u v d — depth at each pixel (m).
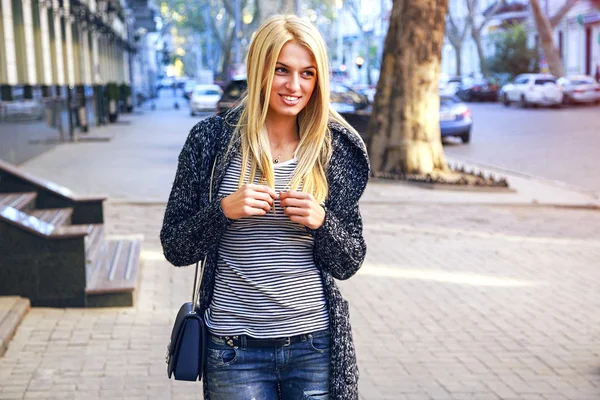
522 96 43.25
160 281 7.92
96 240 8.33
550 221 11.84
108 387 5.17
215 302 2.84
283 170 2.85
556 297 7.57
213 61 96.31
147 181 15.48
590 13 55.84
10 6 18.59
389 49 15.90
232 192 2.82
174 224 2.85
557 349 6.05
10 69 18.58
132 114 46.00
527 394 5.14
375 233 10.66
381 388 5.21
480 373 5.52
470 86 52.72
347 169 2.89
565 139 25.06
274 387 2.91
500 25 67.56
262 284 2.79
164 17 90.56
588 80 42.88
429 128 15.84
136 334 6.26
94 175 16.39
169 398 5.01
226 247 2.82
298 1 33.62
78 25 28.97
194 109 43.72
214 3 78.06
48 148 21.80
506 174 17.39
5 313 6.38
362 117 19.95
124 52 53.91
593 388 5.26
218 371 2.83
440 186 14.61
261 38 2.79
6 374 5.37
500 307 7.20
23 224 6.79
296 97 2.80
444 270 8.61
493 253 9.50
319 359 2.84
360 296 7.53
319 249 2.80
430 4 15.48
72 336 6.18
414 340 6.24
